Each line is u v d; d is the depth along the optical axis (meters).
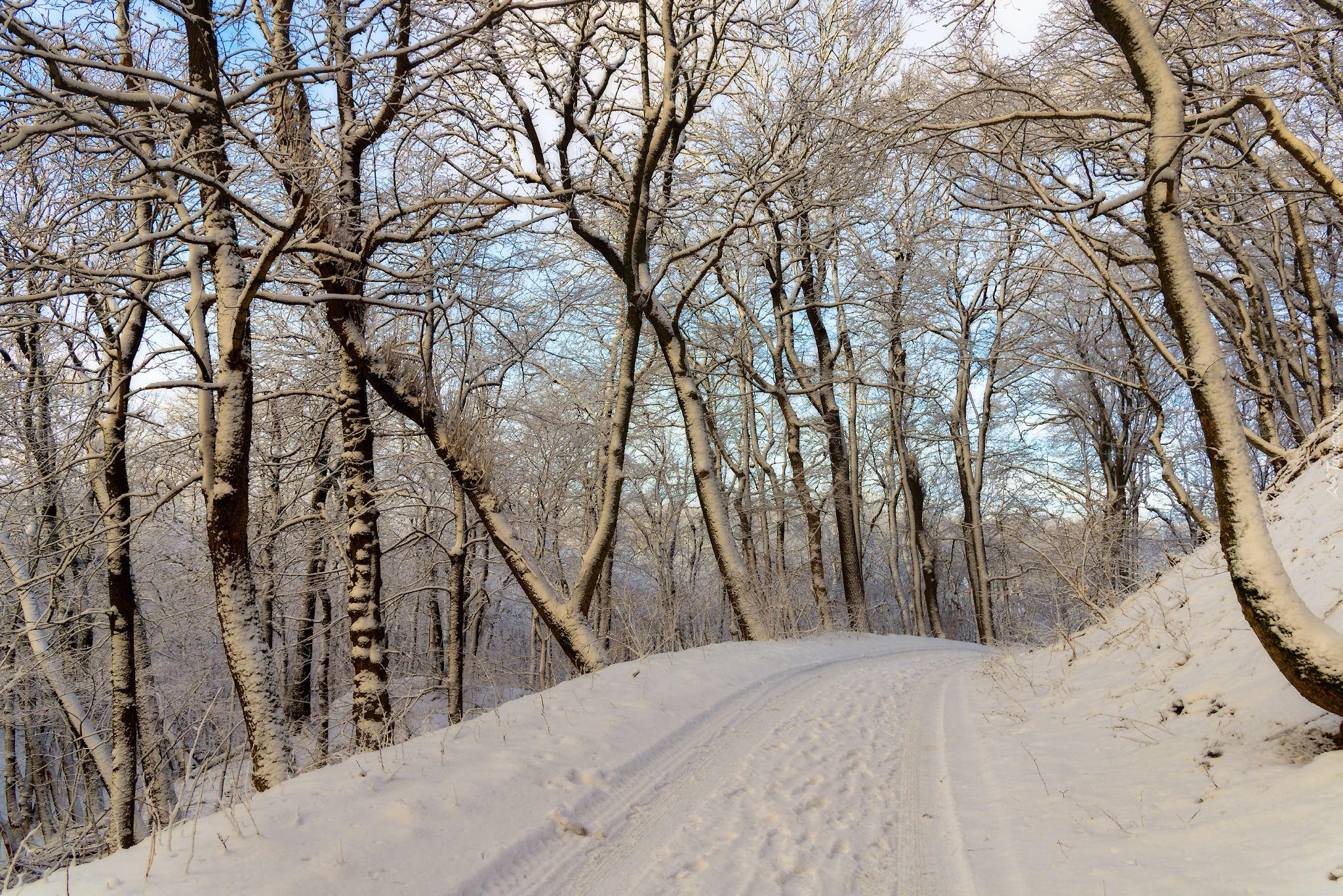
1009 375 28.19
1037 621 15.72
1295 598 4.16
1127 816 4.42
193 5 6.84
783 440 30.19
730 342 22.09
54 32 6.83
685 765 6.19
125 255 10.22
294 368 15.48
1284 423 19.58
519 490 17.59
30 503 12.77
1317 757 4.28
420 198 11.45
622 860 4.40
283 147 8.66
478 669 18.67
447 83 10.23
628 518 27.47
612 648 16.64
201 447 8.47
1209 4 8.86
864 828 4.87
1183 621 7.79
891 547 31.77
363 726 9.71
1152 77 5.15
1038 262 17.83
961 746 6.81
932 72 10.30
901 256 21.89
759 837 4.72
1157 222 5.01
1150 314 15.23
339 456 15.65
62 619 10.65
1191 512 11.84
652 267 20.45
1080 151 11.48
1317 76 9.35
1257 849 3.59
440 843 4.23
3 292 8.41
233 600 8.16
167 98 6.37
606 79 12.65
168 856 3.92
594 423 20.61
